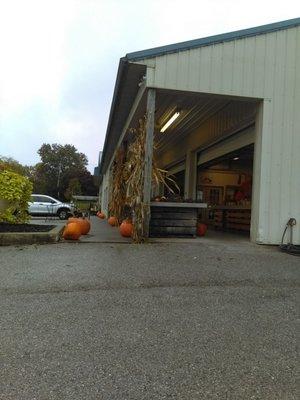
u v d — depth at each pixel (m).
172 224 8.89
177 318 3.65
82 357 2.85
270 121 8.33
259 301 4.18
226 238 9.27
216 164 14.92
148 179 7.91
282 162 8.33
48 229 8.76
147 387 2.46
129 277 5.02
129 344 3.08
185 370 2.68
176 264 5.78
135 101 9.73
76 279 4.91
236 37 8.20
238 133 10.60
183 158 15.35
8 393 2.36
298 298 4.31
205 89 8.05
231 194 15.98
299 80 8.50
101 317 3.65
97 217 23.50
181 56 7.96
